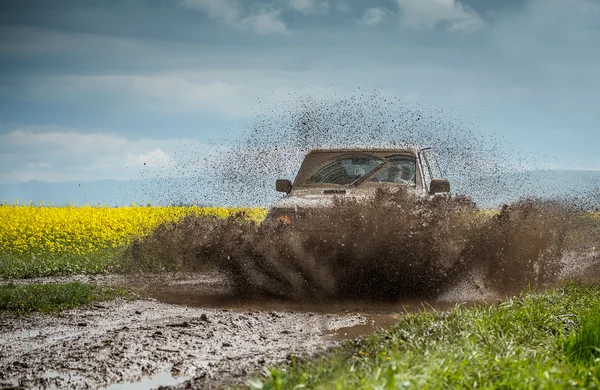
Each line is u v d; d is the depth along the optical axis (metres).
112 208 41.28
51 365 10.31
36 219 34.44
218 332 12.60
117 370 10.05
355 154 19.44
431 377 7.68
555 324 11.59
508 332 10.75
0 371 10.02
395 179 18.52
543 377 7.69
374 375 7.73
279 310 15.25
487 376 8.05
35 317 14.13
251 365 10.11
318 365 8.99
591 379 7.95
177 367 10.20
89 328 13.15
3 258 24.91
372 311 15.09
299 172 19.33
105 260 23.70
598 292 15.05
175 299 16.72
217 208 34.12
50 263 23.22
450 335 10.38
